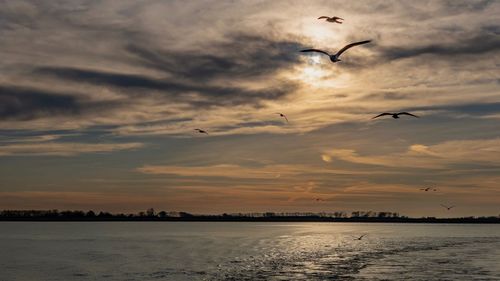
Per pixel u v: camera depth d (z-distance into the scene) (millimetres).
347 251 109062
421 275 68875
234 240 157000
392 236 186500
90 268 78625
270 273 71562
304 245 130500
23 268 79438
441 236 185500
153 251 110062
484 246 125500
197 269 76500
